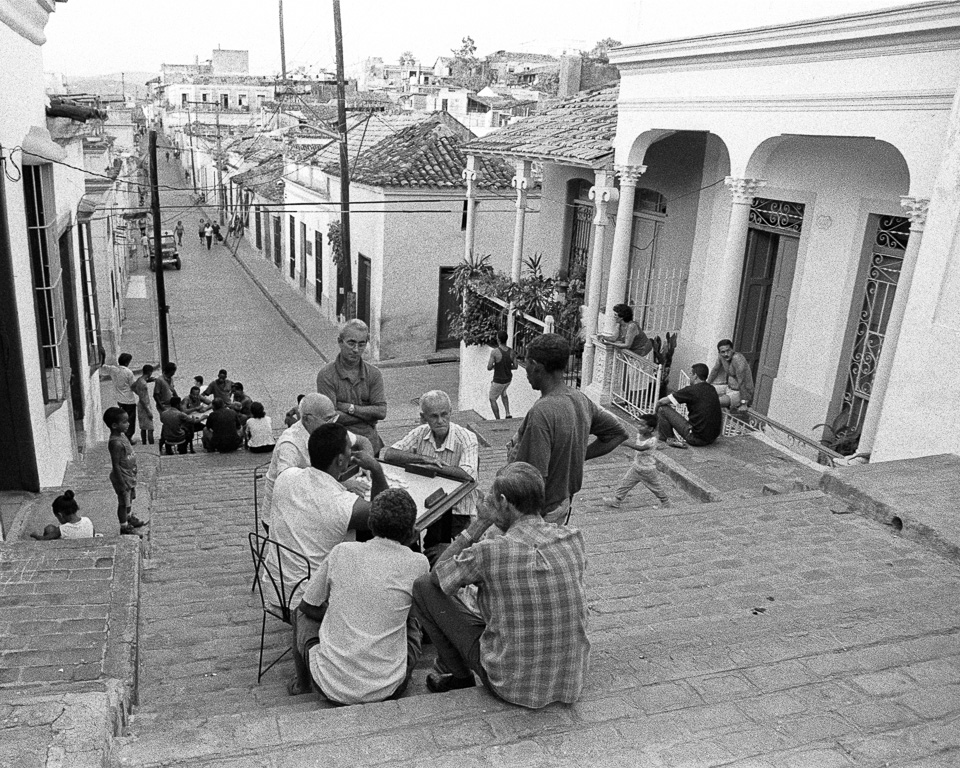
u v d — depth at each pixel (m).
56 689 4.10
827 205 10.55
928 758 3.31
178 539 7.80
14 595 5.26
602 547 6.13
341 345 7.39
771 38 9.48
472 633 3.96
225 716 3.53
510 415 15.38
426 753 3.26
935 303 7.56
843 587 5.29
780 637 4.36
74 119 11.45
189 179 69.12
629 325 12.39
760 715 3.58
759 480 8.92
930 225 7.62
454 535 5.78
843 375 10.47
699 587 5.35
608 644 4.41
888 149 9.57
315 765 3.18
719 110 10.55
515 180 15.47
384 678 4.06
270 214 39.59
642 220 14.59
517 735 3.39
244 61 88.69
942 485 6.71
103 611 5.03
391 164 22.75
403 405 19.02
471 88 56.97
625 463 10.34
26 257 8.69
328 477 4.91
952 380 7.43
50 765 2.99
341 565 4.12
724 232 12.19
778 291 11.82
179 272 38.41
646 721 3.50
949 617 4.68
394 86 75.12
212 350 24.84
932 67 7.79
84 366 13.13
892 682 3.89
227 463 12.84
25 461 8.48
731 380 10.48
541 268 16.97
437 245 22.72
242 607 5.80
